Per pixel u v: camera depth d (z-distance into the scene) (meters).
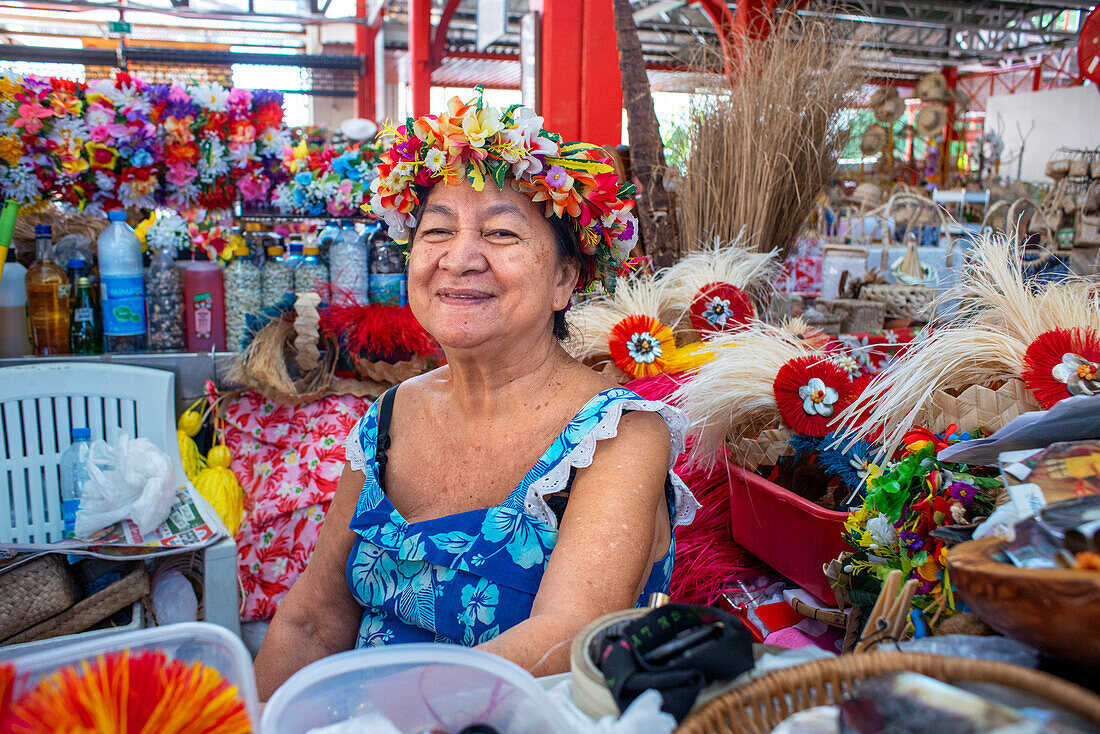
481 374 1.27
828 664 0.60
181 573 2.09
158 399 2.29
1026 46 17.05
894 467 1.16
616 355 2.13
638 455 1.17
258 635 2.40
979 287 1.64
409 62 11.73
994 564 0.58
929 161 10.35
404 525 1.24
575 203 1.21
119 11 10.86
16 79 2.49
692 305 2.34
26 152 2.52
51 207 2.66
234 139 2.68
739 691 0.59
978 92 20.02
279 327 2.50
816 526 1.39
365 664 0.65
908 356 1.59
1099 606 0.51
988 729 0.48
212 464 2.40
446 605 1.18
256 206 2.87
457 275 1.21
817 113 2.68
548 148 1.19
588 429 1.18
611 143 4.50
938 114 10.47
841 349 2.10
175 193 2.72
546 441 1.25
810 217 2.88
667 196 2.77
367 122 2.92
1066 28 15.94
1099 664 0.55
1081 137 9.71
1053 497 0.68
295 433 2.56
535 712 0.63
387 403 1.41
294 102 9.82
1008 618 0.56
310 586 1.37
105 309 2.46
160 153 2.62
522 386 1.28
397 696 0.64
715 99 2.79
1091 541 0.60
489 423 1.29
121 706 0.50
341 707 0.63
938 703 0.51
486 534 1.19
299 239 2.86
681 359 2.13
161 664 0.55
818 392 1.58
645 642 0.65
